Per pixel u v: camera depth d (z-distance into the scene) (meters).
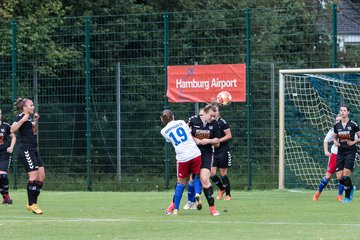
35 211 51.22
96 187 81.25
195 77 77.88
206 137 48.97
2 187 60.75
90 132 81.25
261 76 79.62
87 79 81.25
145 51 85.94
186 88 78.19
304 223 43.69
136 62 84.31
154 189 79.81
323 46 80.69
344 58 94.31
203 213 50.66
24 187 83.06
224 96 61.34
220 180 63.16
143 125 80.75
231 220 45.69
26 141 51.28
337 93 75.62
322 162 76.06
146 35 86.56
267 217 47.50
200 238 36.75
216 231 39.78
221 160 62.28
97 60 84.06
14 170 82.94
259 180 77.25
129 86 81.50
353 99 75.19
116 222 44.88
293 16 83.62
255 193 71.56
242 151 77.94
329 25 87.12
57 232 40.25
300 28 82.50
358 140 59.16
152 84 80.88
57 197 68.94
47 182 82.69
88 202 62.06
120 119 81.25
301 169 76.50
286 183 77.00
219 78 77.19
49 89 83.81
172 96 78.75
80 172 82.00
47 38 85.94
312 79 76.38
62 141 82.56
